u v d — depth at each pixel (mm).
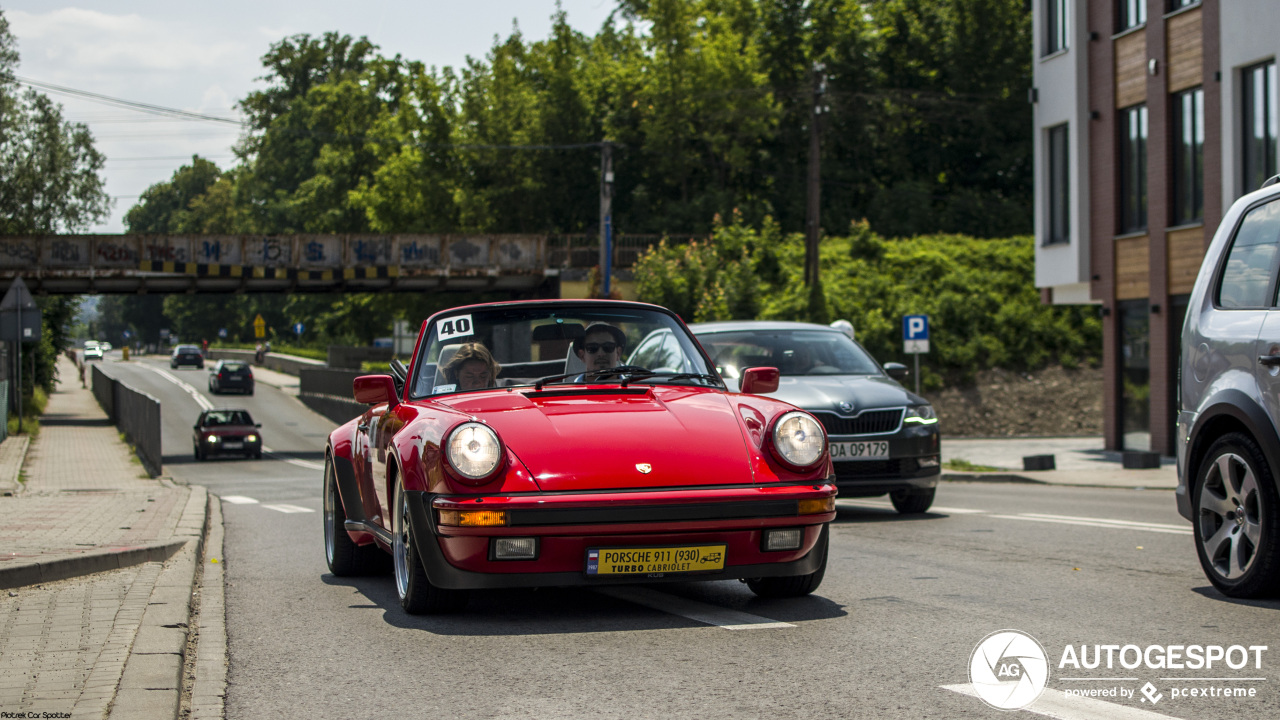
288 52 88750
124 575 7410
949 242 44688
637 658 4828
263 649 5281
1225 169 20031
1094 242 24500
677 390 6242
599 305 6684
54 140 51594
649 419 5621
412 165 56281
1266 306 6047
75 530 9742
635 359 6488
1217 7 20281
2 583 6797
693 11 55688
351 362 68375
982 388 35531
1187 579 6762
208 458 33531
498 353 6398
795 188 57062
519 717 3996
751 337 12273
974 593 6352
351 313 70562
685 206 54969
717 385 6508
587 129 58188
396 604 6398
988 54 58281
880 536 9234
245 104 89125
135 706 4016
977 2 58094
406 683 4535
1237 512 6070
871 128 57906
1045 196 26219
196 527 10008
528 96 58469
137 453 29219
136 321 145875
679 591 6500
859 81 58406
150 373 81250
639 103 56062
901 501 11383
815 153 32812
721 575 5379
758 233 49906
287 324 112625
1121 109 23562
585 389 6062
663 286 36406
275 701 4336
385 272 41594
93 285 41500
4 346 33469
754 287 35438
